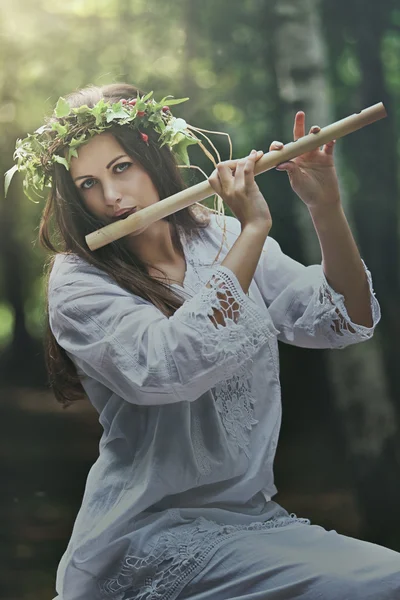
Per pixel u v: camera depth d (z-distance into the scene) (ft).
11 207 86.22
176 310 12.09
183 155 13.15
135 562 11.73
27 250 97.45
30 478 51.93
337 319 12.96
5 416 76.54
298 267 13.53
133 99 12.87
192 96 56.44
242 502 12.43
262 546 11.58
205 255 13.10
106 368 11.70
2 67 59.00
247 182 11.88
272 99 55.47
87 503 12.18
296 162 12.71
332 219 12.80
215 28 57.26
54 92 58.90
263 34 54.60
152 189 12.78
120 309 11.89
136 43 57.72
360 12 58.39
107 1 58.80
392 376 47.73
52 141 12.75
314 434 56.80
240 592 11.40
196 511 12.06
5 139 61.87
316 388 58.54
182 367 11.32
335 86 60.75
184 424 11.98
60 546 37.37
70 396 13.19
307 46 40.45
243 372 12.48
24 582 32.86
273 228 51.55
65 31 58.59
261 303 13.21
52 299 12.34
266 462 12.44
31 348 99.91
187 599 11.58
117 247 12.57
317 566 11.27
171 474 11.91
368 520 37.50
